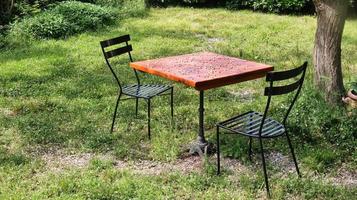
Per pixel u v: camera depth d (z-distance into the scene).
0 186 3.91
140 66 4.50
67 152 4.65
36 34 9.47
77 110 5.74
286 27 10.73
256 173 4.13
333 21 5.15
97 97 6.26
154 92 4.93
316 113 4.93
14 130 5.14
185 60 4.68
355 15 11.69
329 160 4.34
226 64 4.46
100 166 4.29
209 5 13.85
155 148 4.62
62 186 3.88
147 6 13.26
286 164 4.31
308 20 11.62
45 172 4.23
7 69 7.47
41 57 8.18
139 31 10.26
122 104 5.89
